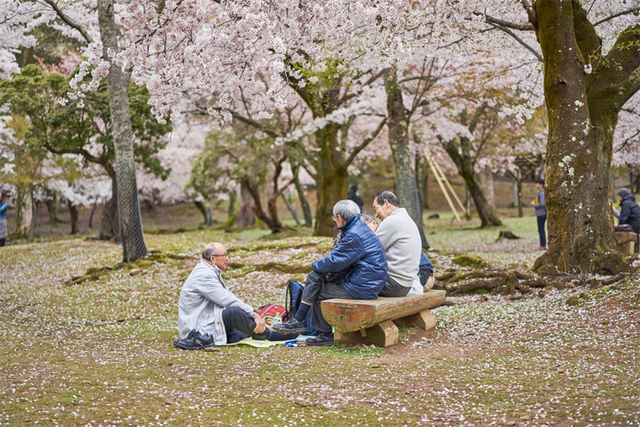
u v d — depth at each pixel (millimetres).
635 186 30938
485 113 21531
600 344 4953
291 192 32875
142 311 8445
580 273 7730
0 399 3686
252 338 5965
